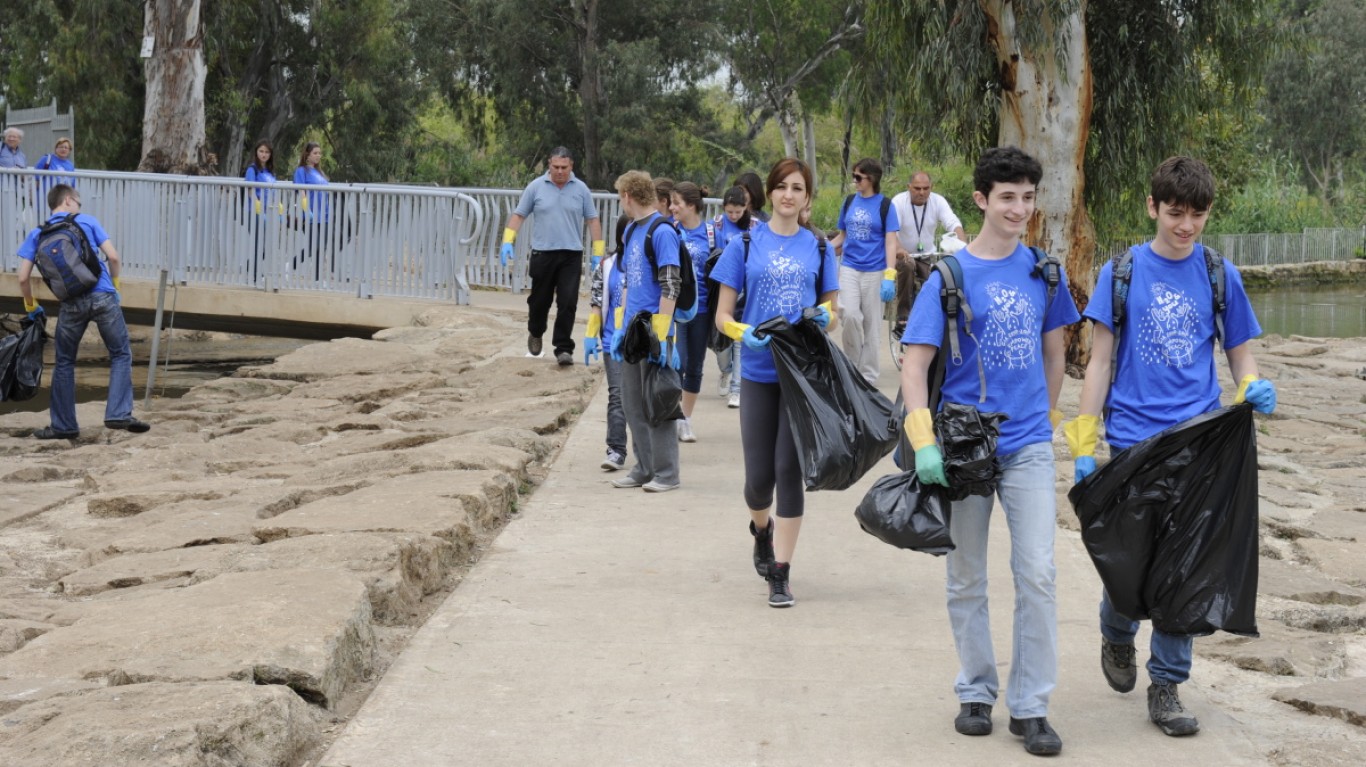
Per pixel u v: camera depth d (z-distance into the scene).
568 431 10.05
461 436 9.20
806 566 6.32
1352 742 4.14
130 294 17.73
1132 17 16.22
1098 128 16.66
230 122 37.69
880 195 11.07
